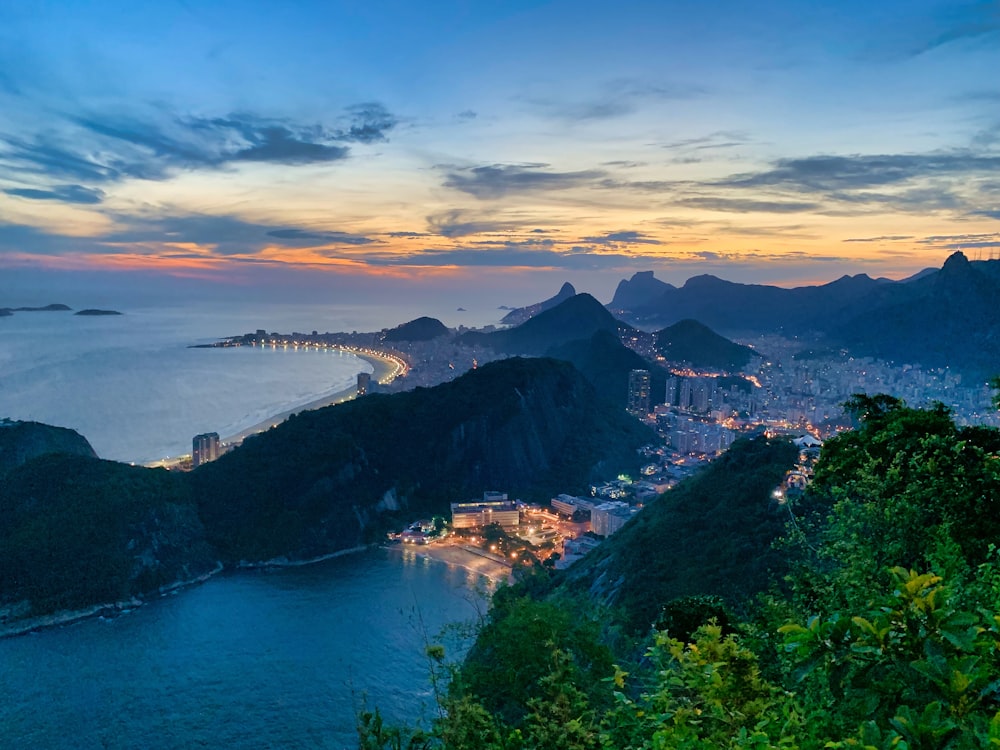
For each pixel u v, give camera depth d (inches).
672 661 289.4
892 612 168.7
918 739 144.3
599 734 332.5
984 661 160.9
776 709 231.9
